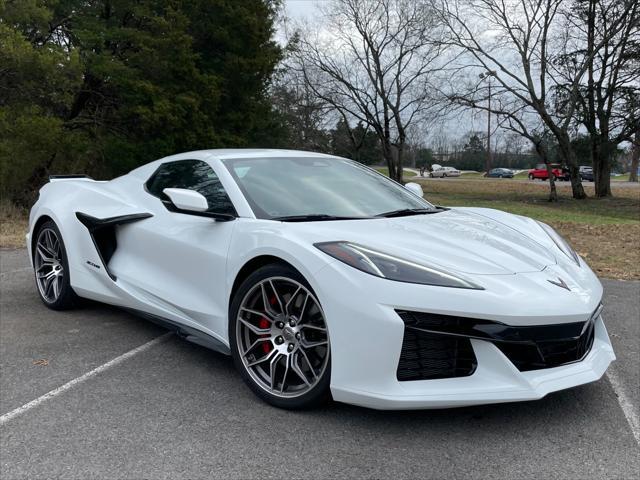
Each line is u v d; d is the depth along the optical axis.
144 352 3.60
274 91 32.44
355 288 2.44
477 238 3.05
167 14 16.39
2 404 2.82
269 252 2.77
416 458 2.30
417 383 2.41
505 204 25.17
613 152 29.39
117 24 17.00
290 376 2.82
